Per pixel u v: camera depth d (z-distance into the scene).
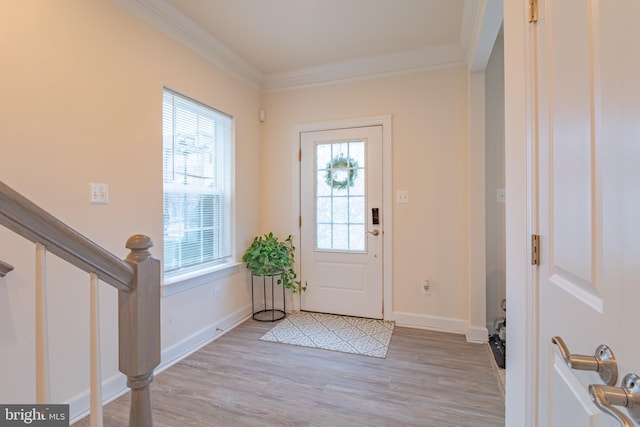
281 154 3.53
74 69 1.75
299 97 3.44
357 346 2.61
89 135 1.82
